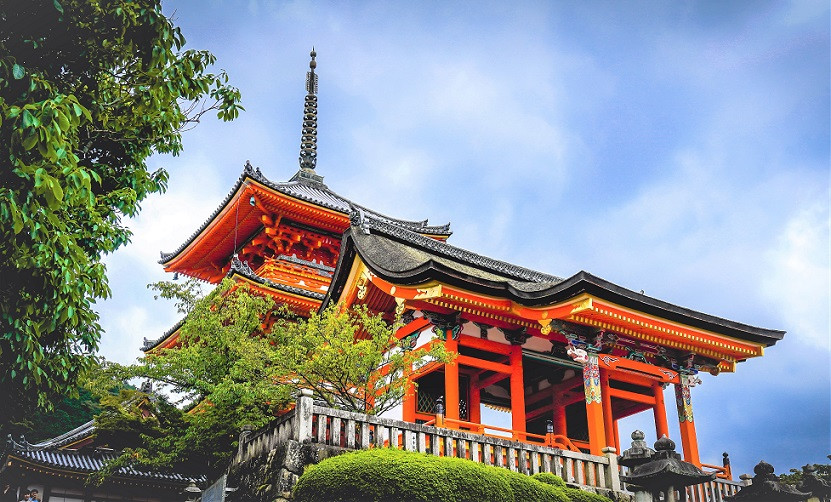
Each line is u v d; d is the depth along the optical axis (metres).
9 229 13.02
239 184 38.84
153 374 23.70
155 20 15.61
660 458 18.12
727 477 25.86
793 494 19.22
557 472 20.30
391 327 25.27
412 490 15.55
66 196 12.65
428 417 26.19
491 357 27.09
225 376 23.00
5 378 14.70
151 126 17.20
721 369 28.11
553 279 34.00
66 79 15.77
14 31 14.41
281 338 24.02
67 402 46.03
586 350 24.42
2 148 12.91
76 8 14.84
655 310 24.19
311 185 48.94
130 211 16.81
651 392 30.28
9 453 26.23
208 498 21.09
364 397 21.44
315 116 53.28
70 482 27.09
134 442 26.97
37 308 13.97
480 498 16.33
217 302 25.69
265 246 42.44
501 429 21.81
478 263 31.08
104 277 15.77
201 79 16.97
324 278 41.94
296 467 16.94
